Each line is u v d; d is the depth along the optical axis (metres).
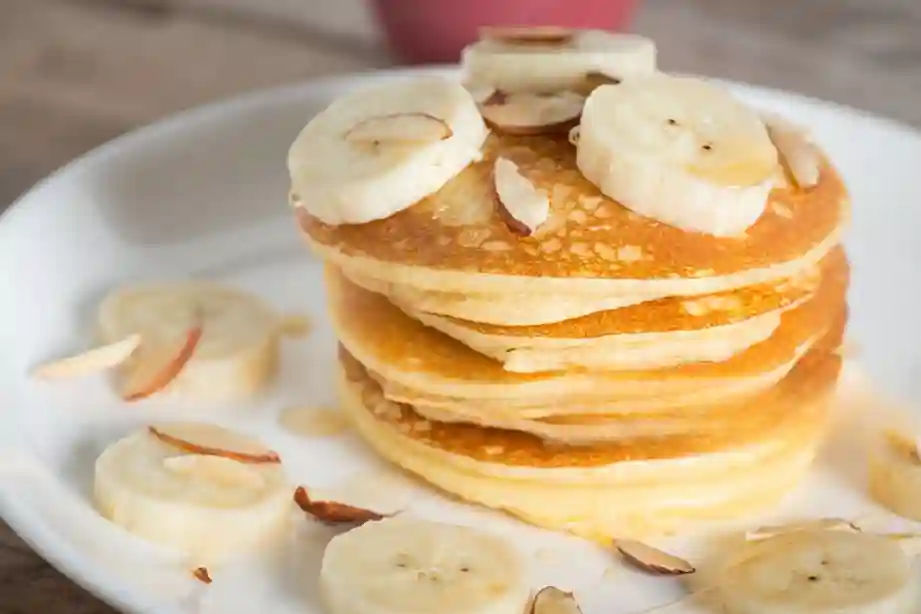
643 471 0.46
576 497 0.47
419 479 0.48
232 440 0.47
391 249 0.46
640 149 0.46
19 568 0.46
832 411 0.49
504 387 0.46
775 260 0.46
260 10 0.70
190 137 0.54
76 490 0.46
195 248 0.54
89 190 0.53
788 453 0.47
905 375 0.51
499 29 0.50
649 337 0.45
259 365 0.50
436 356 0.47
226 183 0.54
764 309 0.46
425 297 0.46
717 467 0.47
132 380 0.49
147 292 0.51
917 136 0.55
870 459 0.48
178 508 0.45
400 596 0.44
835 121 0.55
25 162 0.59
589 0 0.62
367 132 0.47
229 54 0.66
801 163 0.48
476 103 0.48
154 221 0.53
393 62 0.65
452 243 0.46
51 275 0.51
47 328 0.50
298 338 0.52
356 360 0.49
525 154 0.47
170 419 0.49
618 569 0.46
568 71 0.48
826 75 0.66
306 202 0.47
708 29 0.70
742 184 0.46
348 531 0.45
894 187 0.55
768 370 0.46
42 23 0.67
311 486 0.47
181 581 0.44
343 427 0.49
